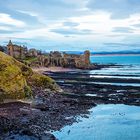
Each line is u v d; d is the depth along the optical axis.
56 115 37.50
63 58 155.12
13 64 45.84
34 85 55.66
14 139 25.09
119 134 30.20
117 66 185.50
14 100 41.59
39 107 40.81
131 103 49.12
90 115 39.12
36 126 31.22
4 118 32.72
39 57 146.00
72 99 50.41
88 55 159.62
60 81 83.81
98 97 54.09
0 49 136.50
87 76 105.50
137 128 32.72
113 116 38.75
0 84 40.66
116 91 63.28
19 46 145.50
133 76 106.69
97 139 28.53
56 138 28.23
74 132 30.58
